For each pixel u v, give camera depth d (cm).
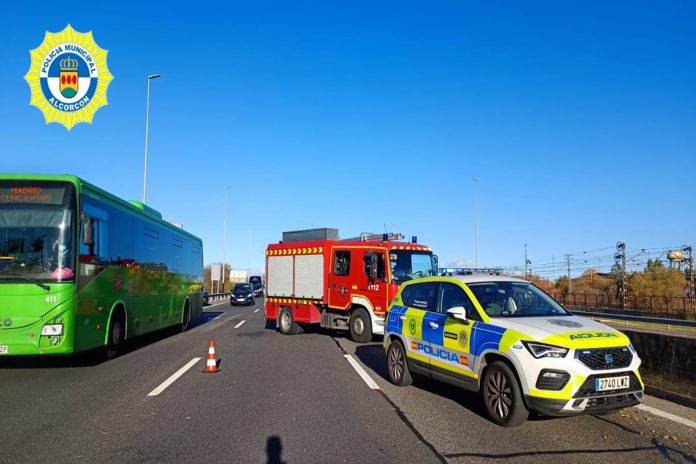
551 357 602
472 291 761
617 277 4919
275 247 1900
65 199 1010
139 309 1412
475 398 814
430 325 810
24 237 986
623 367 611
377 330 1521
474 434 621
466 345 720
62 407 755
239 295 4472
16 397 821
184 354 1325
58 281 981
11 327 959
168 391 867
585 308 3903
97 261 1113
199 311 2272
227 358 1252
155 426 657
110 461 532
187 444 585
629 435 612
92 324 1084
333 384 927
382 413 721
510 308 741
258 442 593
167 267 1719
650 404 752
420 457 544
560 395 588
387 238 1617
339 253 1661
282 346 1488
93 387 900
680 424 654
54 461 532
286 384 927
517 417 631
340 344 1531
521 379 619
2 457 543
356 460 536
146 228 1482
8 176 1005
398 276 1507
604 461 529
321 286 1694
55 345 973
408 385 910
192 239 2133
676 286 4475
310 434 623
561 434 618
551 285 5322
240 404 775
